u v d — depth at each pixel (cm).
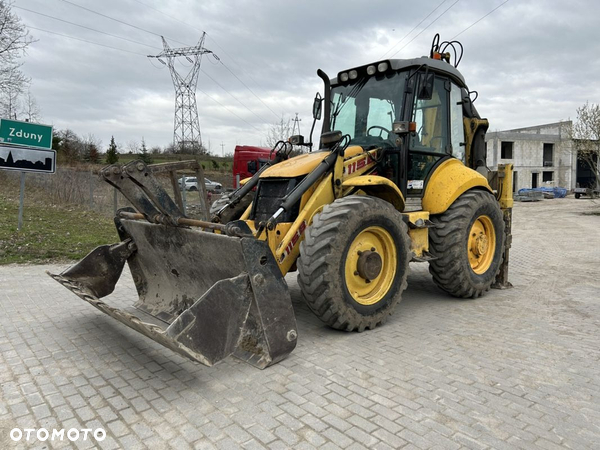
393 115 501
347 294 400
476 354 366
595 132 2373
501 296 561
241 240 319
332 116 561
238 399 292
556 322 450
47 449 240
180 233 374
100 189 1595
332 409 279
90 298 372
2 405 287
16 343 391
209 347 294
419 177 516
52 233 961
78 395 299
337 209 398
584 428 257
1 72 2208
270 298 334
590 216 1955
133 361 353
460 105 586
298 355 364
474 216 530
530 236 1209
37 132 902
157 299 451
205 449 239
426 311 496
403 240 443
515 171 4391
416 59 501
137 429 258
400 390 303
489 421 264
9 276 642
